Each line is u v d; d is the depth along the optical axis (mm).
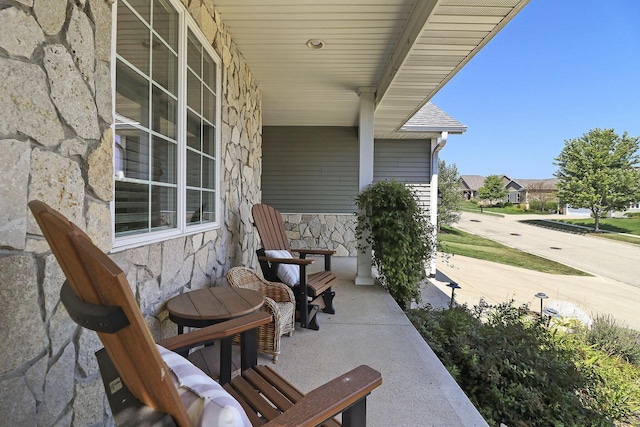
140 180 1710
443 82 3727
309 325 2809
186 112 2174
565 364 2818
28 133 994
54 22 1084
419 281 3990
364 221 4094
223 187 2938
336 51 3355
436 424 1602
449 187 14617
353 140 6617
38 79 1026
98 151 1297
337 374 2049
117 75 1515
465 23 2500
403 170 7012
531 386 2602
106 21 1338
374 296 3764
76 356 1174
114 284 527
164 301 1873
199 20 2367
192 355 1757
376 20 2795
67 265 603
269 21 2826
